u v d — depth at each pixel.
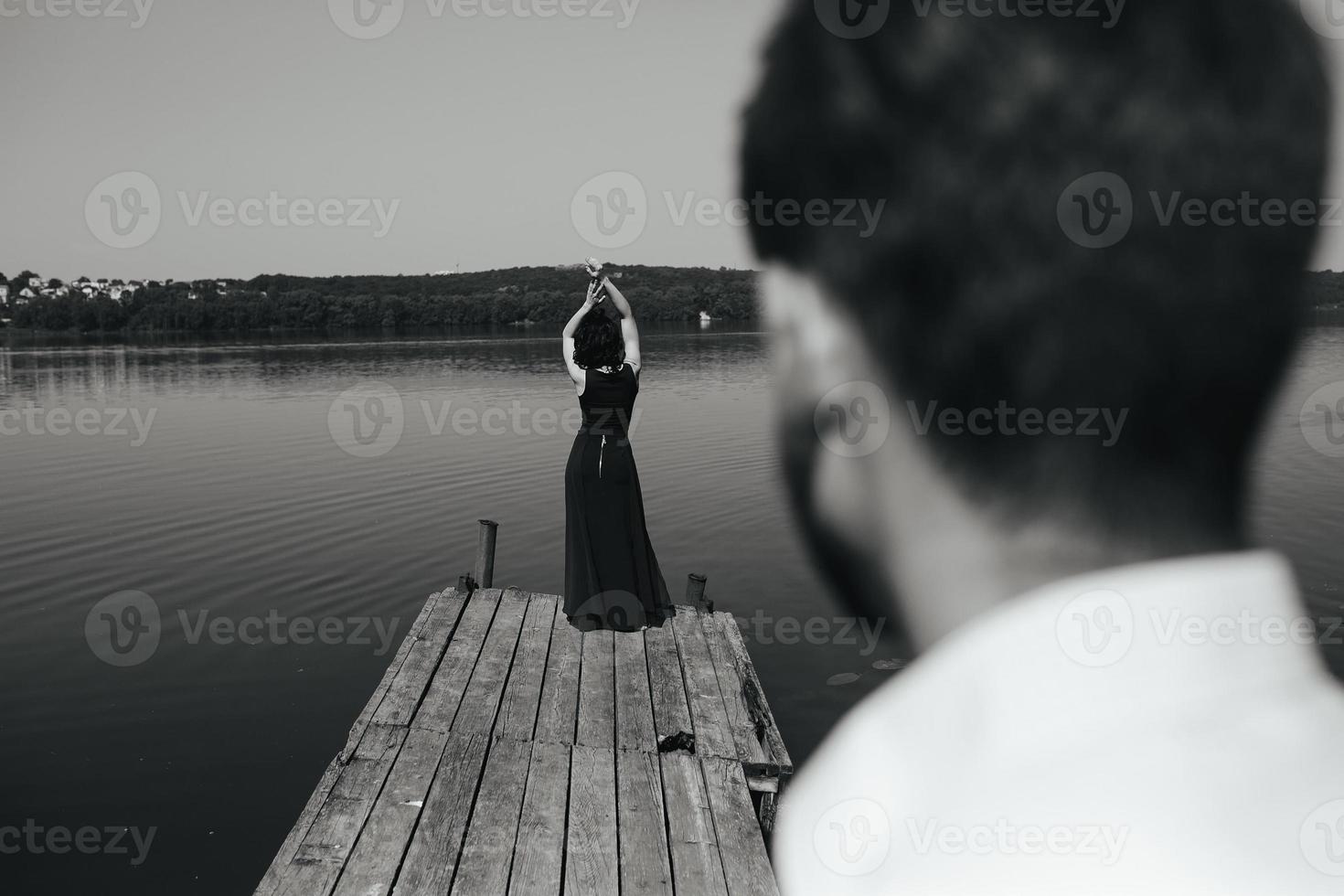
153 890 5.89
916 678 0.54
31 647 9.75
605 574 6.52
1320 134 0.46
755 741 5.79
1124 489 0.48
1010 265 0.46
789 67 0.50
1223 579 0.48
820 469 0.52
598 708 6.24
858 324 0.49
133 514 15.40
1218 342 0.46
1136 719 0.50
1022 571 0.49
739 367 39.75
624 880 4.17
